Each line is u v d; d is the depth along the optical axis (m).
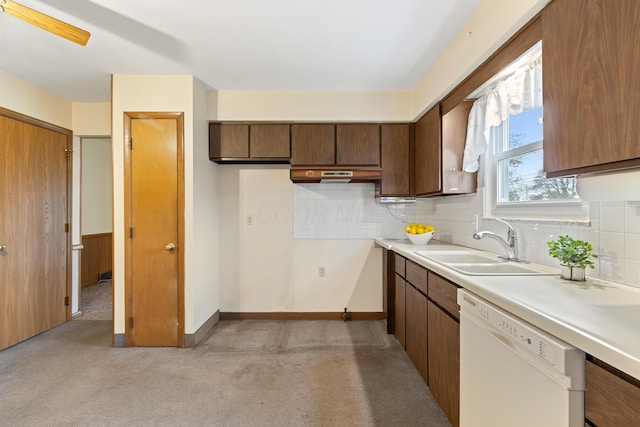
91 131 3.40
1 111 2.62
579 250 1.37
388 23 1.99
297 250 3.48
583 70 1.09
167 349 2.69
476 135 2.27
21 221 2.81
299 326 3.25
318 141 3.13
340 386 2.13
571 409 0.82
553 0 1.26
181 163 2.73
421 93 2.82
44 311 3.07
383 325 3.29
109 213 5.47
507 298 1.11
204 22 1.97
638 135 0.89
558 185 1.71
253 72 2.69
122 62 2.50
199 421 1.78
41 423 1.76
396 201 3.45
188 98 2.73
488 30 1.73
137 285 2.73
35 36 2.11
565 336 0.85
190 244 2.74
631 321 0.89
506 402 1.10
